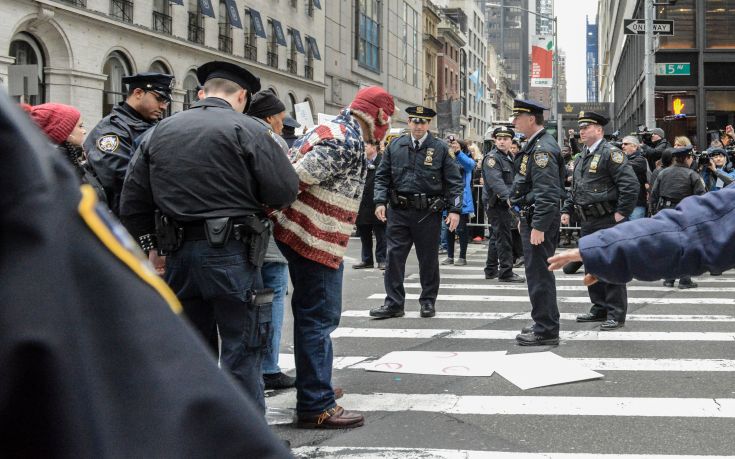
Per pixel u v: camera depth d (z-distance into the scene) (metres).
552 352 6.28
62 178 0.75
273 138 3.66
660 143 14.23
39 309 0.69
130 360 0.74
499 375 5.54
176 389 0.76
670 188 10.36
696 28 23.81
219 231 3.48
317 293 4.34
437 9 77.06
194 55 29.52
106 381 0.73
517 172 6.53
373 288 10.38
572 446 4.04
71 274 0.72
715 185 11.91
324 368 4.39
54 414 0.70
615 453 3.92
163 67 27.81
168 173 3.54
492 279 11.27
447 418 4.56
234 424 0.79
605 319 7.68
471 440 4.16
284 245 4.32
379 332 7.23
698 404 4.78
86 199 0.76
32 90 10.08
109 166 4.67
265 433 0.81
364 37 48.81
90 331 0.73
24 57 21.84
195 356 0.79
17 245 0.71
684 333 7.02
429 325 7.57
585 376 5.40
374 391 5.16
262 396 3.77
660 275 1.91
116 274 0.75
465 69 92.94
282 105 5.34
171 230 3.57
